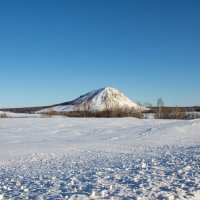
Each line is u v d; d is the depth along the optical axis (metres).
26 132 48.72
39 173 15.33
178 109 84.38
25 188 11.20
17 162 21.59
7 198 9.88
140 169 13.80
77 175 13.43
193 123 46.25
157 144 32.06
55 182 12.05
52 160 21.47
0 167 19.52
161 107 87.06
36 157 23.77
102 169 14.59
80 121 68.38
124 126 54.78
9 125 59.84
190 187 10.45
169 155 20.42
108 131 47.28
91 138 40.19
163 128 44.81
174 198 9.32
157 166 14.55
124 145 31.36
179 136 39.09
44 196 9.88
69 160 20.83
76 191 10.26
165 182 11.09
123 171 13.53
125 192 9.90
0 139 40.78
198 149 24.22
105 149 27.72
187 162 15.59
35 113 121.94
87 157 22.16
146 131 43.91
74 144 32.81
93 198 9.34
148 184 10.78
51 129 52.41
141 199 9.16
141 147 29.23
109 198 9.28
